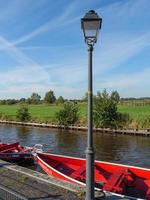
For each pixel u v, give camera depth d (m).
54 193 10.98
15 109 119.88
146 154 32.62
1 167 14.82
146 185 15.42
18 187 11.66
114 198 10.64
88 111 8.95
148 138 47.12
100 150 35.44
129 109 88.50
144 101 107.81
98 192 10.88
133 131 51.81
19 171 13.97
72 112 64.75
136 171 16.02
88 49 8.82
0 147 25.81
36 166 24.31
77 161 19.06
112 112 56.66
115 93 58.06
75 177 15.86
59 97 148.88
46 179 12.65
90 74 8.87
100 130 56.78
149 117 55.59
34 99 182.12
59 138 47.62
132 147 37.59
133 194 14.66
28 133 56.00
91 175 9.09
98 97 57.69
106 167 17.28
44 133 55.66
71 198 10.47
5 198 10.46
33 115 84.12
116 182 14.16
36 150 25.69
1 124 77.56
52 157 20.03
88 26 8.66
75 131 59.09
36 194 10.87
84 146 38.56
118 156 31.62
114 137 48.56
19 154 24.33
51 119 72.50
